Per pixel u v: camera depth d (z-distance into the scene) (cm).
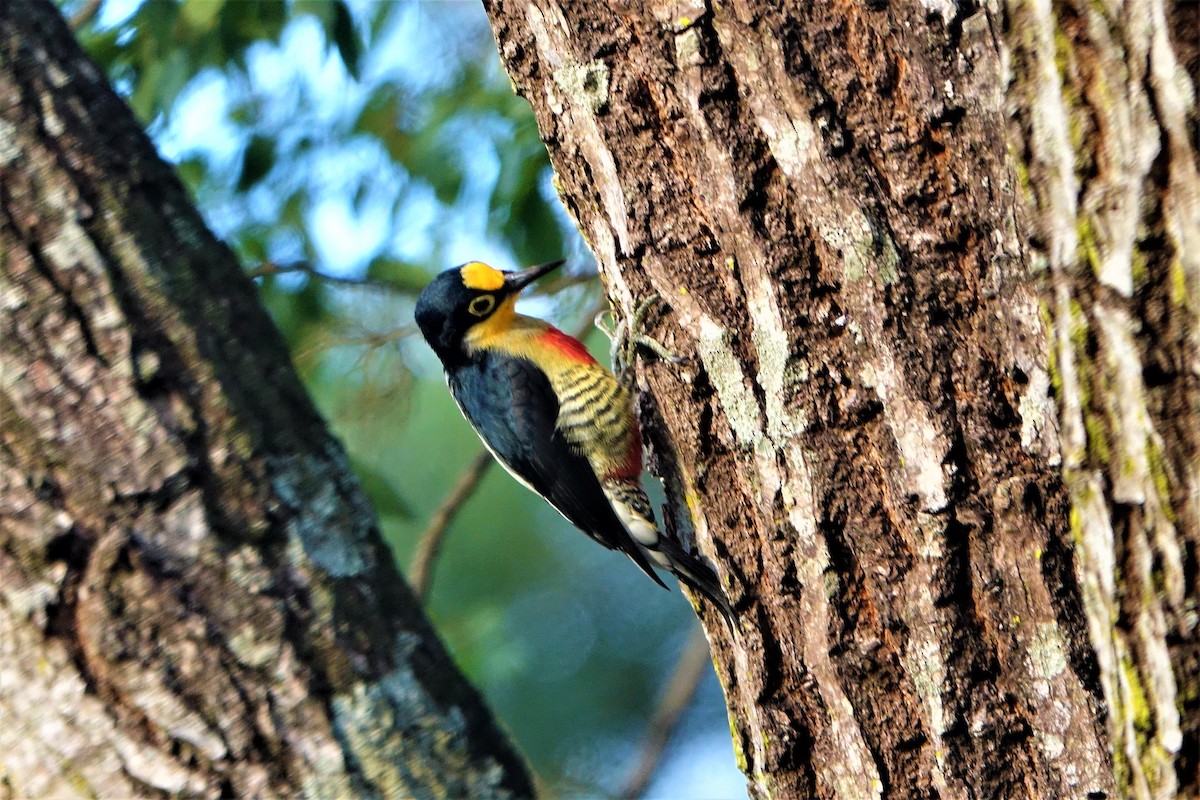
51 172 572
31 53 589
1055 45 534
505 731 641
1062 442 580
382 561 614
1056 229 553
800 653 761
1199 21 490
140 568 560
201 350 586
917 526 709
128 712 552
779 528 762
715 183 755
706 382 798
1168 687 544
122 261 577
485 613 1786
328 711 567
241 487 577
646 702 2317
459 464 2183
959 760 699
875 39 706
